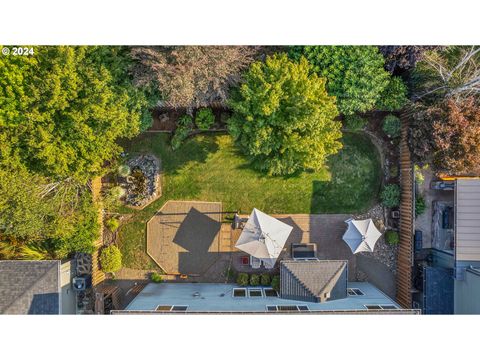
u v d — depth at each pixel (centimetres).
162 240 1938
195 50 1391
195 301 1688
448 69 1597
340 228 1930
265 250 1714
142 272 1941
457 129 1502
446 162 1555
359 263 1942
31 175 1532
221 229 1936
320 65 1583
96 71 1445
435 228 1900
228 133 1897
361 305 1605
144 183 1903
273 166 1686
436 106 1577
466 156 1515
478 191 1688
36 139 1437
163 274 1941
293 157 1634
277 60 1509
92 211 1739
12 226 1566
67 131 1484
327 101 1510
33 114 1394
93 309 1875
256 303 1655
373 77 1544
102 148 1566
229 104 1592
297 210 1928
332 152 1634
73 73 1402
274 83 1461
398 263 1898
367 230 1784
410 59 1548
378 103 1689
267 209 1925
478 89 1520
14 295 1628
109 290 1864
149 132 1903
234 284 1923
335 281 1681
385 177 1900
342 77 1568
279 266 1881
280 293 1720
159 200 1930
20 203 1482
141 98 1552
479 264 1688
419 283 1855
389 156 1892
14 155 1468
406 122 1767
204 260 1942
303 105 1489
